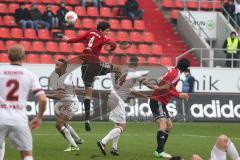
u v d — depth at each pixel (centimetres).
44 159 4391
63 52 8556
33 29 8625
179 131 6562
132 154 4756
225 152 3344
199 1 9662
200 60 8881
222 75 8206
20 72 3238
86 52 4759
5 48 8375
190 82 7725
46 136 5784
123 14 9350
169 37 9419
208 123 7538
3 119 3181
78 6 9238
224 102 7719
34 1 9175
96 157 4522
